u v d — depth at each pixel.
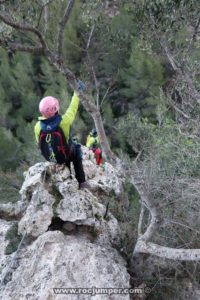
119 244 7.79
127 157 9.41
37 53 5.09
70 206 7.38
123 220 9.03
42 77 21.38
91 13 6.21
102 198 8.94
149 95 19.33
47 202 7.39
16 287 6.50
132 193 12.46
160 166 8.24
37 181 8.26
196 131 8.20
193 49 7.82
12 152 17.86
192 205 7.90
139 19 6.55
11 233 7.71
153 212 6.79
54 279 6.40
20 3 5.16
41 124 5.17
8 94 21.88
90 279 6.53
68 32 16.83
